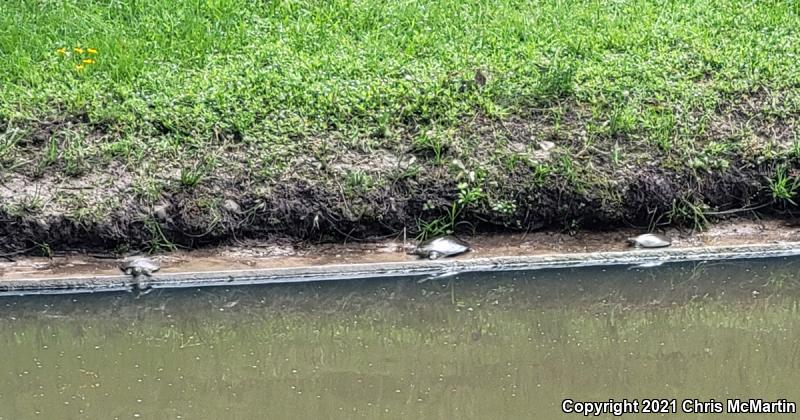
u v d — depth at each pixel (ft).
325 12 27.40
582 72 24.75
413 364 18.21
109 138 22.53
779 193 22.40
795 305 20.45
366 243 21.76
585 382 17.42
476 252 21.54
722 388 17.17
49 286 20.11
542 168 22.02
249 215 21.56
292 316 20.04
